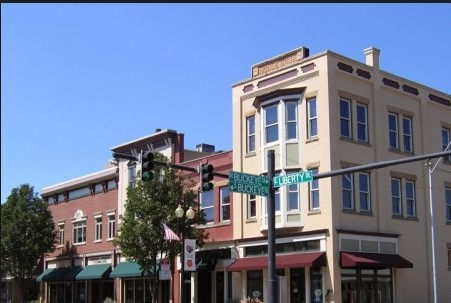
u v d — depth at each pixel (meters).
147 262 34.81
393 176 34.44
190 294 38.31
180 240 34.53
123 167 46.97
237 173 21.75
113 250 46.78
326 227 30.53
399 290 32.88
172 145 42.31
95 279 48.81
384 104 34.75
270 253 22.17
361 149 32.81
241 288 34.44
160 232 34.03
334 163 31.17
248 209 35.06
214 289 36.81
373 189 33.03
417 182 35.81
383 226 33.00
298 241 31.70
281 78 34.44
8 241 49.53
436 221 36.47
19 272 51.31
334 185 30.98
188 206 34.78
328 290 29.83
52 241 51.62
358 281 30.88
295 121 33.06
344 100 32.72
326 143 31.33
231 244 35.62
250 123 35.81
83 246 50.94
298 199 32.12
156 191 34.81
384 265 30.86
